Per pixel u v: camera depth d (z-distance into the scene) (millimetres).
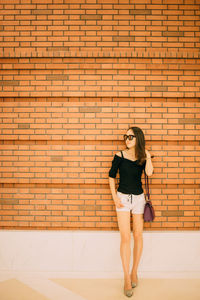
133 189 3061
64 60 3580
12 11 3609
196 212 3557
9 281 3250
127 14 3584
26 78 3605
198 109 3600
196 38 3590
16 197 3582
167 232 3469
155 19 3586
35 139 3592
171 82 3586
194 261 3445
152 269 3432
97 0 3588
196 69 3584
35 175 3568
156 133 3580
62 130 3594
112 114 3594
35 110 3609
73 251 3463
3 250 3482
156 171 3555
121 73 3586
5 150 3592
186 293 2963
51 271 3426
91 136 3584
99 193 3561
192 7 3588
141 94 3568
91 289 3049
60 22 3596
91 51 3568
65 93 3584
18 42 3604
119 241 3439
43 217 3566
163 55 3535
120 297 2871
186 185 3584
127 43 3584
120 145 3580
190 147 3564
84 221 3553
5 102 3619
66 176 3562
